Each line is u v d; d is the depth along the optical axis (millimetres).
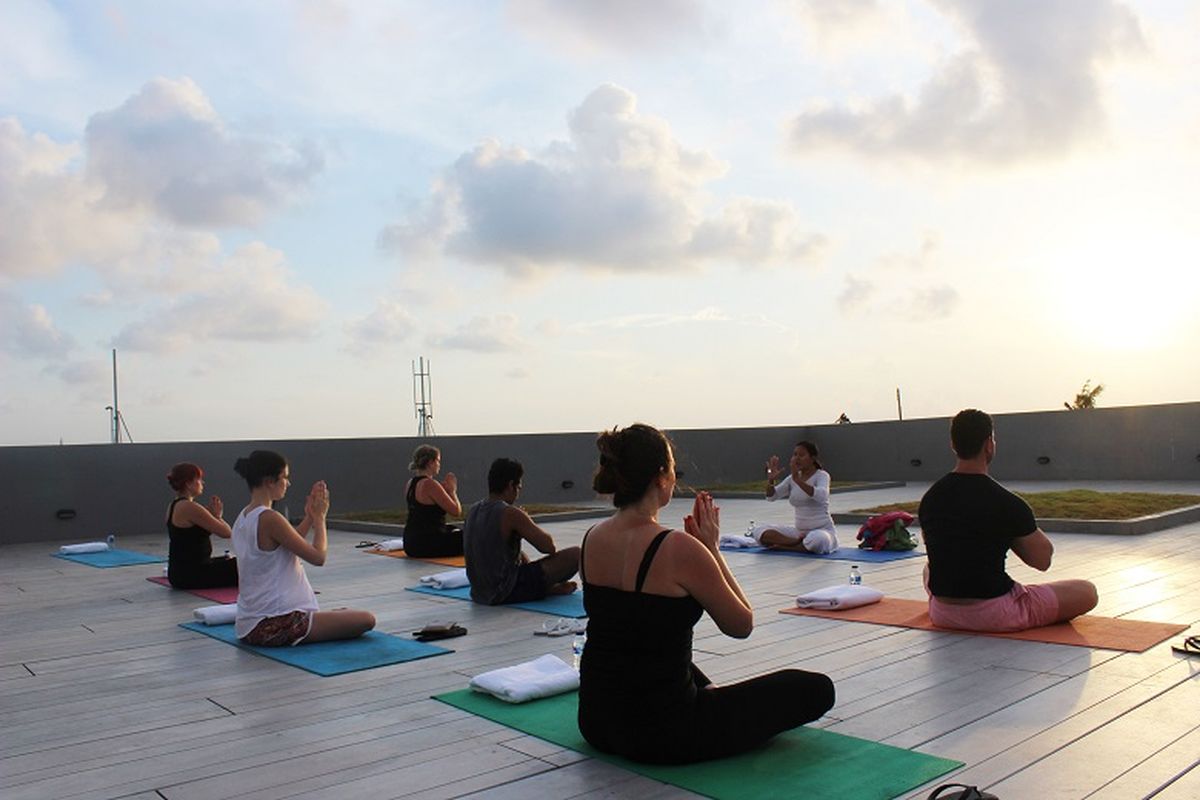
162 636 5320
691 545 2771
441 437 15492
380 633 5066
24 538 11906
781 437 20016
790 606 5508
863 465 19672
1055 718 3184
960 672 3828
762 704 2908
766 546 8320
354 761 3004
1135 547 7504
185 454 13133
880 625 4836
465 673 4148
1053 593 4559
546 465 16594
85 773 2986
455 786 2744
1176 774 2656
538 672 3789
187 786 2840
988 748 2908
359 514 13500
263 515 4816
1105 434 16438
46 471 12117
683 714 2789
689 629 2840
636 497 2875
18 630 5688
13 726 3564
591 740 2945
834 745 2975
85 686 4172
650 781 2723
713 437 18891
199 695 3928
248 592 4867
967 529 4527
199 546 7242
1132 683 3574
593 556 2912
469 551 6074
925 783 2635
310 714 3566
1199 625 4543
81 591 7340
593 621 2924
